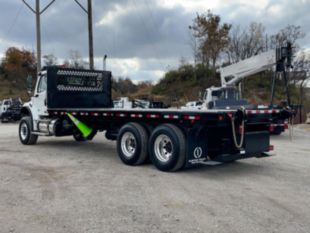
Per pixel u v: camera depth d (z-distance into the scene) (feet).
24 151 34.27
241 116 22.11
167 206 16.52
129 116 26.73
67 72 37.06
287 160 28.91
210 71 147.64
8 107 83.20
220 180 21.83
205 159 23.77
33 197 18.08
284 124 26.43
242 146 22.61
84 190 19.43
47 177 22.68
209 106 42.86
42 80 37.32
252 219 14.76
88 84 38.78
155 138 24.77
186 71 156.35
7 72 245.86
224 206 16.52
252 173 23.97
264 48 143.43
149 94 153.48
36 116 38.24
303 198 17.88
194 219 14.75
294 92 125.59
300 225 14.11
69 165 26.94
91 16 63.52
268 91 126.93
